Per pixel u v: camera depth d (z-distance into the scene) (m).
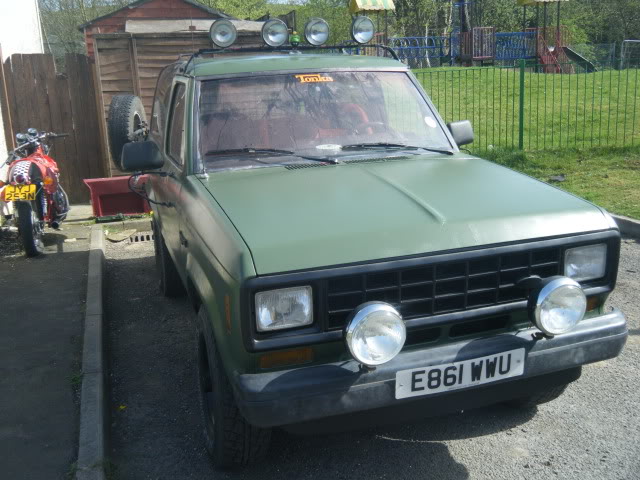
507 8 46.47
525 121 13.91
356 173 3.78
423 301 2.98
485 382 3.05
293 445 3.77
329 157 4.09
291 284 2.78
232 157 4.04
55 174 7.96
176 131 4.64
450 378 2.98
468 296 3.06
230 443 3.31
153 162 4.20
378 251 2.90
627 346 4.84
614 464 3.49
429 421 3.96
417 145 4.38
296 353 2.87
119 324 5.77
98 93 10.13
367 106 4.45
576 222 3.22
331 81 4.48
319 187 3.54
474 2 40.44
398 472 3.50
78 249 7.80
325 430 3.05
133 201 9.14
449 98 17.02
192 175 3.96
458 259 2.97
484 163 4.13
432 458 3.61
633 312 5.40
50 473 3.46
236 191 3.54
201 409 3.85
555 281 2.99
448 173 3.82
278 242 2.88
